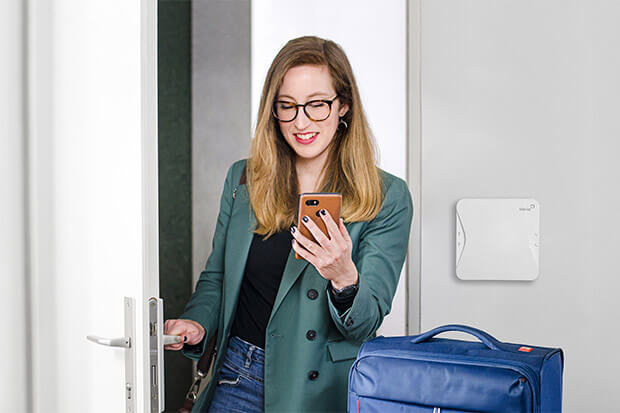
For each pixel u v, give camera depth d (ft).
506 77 4.77
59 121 3.63
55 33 3.62
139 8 3.12
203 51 4.77
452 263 4.79
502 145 4.78
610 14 4.69
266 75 4.65
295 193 4.58
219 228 4.73
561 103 4.73
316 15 4.58
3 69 3.60
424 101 4.82
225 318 4.62
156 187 3.27
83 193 3.51
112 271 3.36
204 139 4.77
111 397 3.38
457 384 3.33
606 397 4.71
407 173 4.58
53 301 3.70
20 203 3.73
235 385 4.58
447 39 4.82
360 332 4.45
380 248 4.53
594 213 4.71
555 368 3.43
